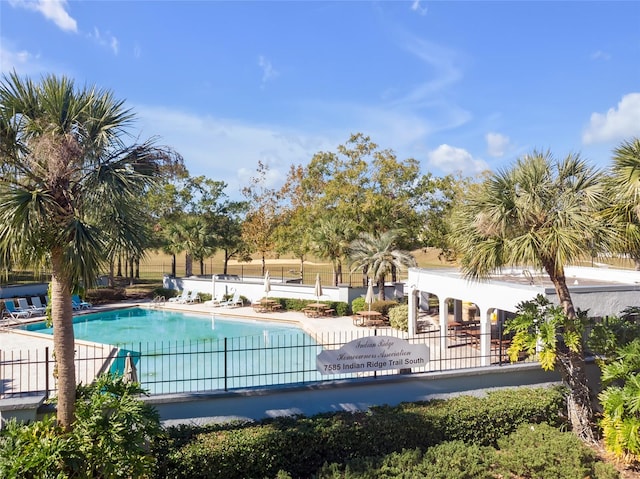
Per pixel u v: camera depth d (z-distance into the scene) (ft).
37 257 20.85
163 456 24.34
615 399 25.79
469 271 32.04
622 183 29.25
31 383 38.63
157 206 128.67
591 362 36.06
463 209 31.78
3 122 20.66
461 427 29.55
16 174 21.09
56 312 22.07
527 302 31.42
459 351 54.44
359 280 147.33
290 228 117.80
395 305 76.79
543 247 27.40
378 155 98.32
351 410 31.91
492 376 35.19
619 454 25.67
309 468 26.78
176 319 87.66
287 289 95.25
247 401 30.17
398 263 75.51
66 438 21.20
